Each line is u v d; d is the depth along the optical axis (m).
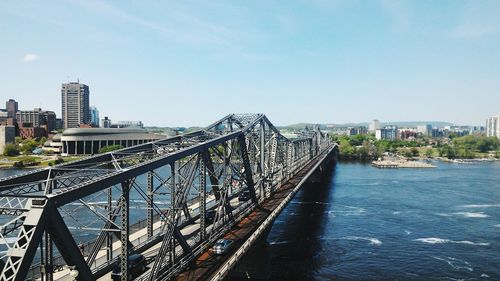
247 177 65.75
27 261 23.19
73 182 37.94
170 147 54.47
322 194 141.50
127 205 32.97
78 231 77.94
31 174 35.44
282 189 88.50
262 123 79.25
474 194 143.12
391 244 83.81
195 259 44.09
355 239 87.00
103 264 40.38
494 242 85.94
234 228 56.78
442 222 102.25
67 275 39.03
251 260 63.50
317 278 65.75
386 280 65.56
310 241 85.31
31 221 24.08
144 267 40.94
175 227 40.56
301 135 188.38
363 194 141.75
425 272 69.00
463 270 70.06
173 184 40.34
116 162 44.00
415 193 144.62
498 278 66.81
